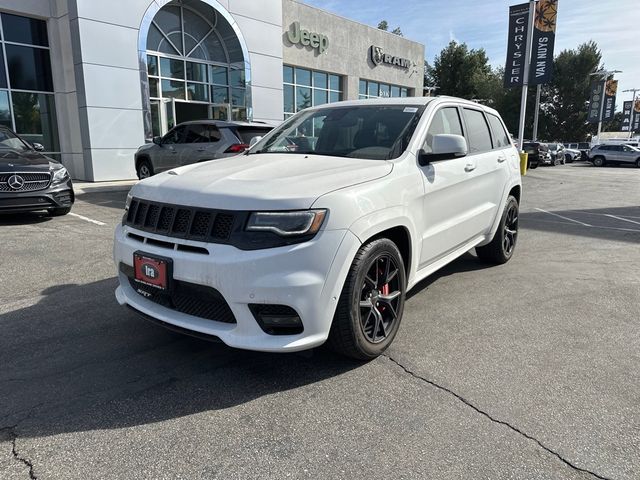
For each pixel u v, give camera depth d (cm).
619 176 2280
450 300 449
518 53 1505
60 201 798
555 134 5550
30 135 1459
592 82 4925
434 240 388
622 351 344
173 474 217
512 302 445
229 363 322
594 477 217
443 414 264
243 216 268
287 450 234
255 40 1789
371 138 385
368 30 2562
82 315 403
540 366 320
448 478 215
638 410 269
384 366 319
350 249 283
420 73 3008
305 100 2323
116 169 1454
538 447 237
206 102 1755
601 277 527
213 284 266
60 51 1460
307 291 268
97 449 233
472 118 486
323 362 324
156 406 271
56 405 270
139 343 351
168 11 1595
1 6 1339
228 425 254
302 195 274
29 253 597
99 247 630
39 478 213
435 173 380
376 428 252
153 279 291
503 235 555
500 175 520
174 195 296
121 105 1438
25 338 357
